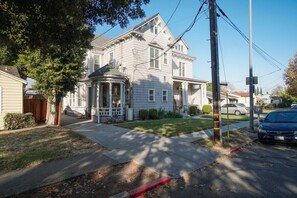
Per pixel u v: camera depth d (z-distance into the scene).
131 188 4.59
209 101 38.56
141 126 13.59
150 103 20.12
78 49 13.00
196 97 28.94
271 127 9.21
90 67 21.25
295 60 38.56
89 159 6.54
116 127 13.30
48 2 5.00
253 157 7.34
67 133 11.09
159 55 21.17
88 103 20.28
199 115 24.48
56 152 7.25
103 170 5.65
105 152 7.36
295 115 10.24
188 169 5.99
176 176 5.46
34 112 16.22
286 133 8.80
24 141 9.09
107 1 6.46
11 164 5.95
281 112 10.71
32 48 6.50
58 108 14.37
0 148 7.82
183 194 4.50
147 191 4.65
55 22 5.73
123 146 8.27
